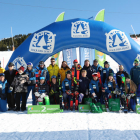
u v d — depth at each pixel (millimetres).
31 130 3008
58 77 4848
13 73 4949
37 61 5945
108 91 4781
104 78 5129
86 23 6047
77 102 4695
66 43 6062
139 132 2824
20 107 5211
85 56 9133
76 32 5969
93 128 3078
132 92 4637
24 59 5883
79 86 4883
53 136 2689
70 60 9164
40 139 2572
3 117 4012
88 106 4547
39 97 4668
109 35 5957
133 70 5094
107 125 3260
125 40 5938
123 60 5957
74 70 4965
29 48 5934
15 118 3902
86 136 2668
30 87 5172
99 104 4574
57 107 4500
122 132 2838
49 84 4922
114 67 16094
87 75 5199
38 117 3980
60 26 6039
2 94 4688
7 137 2670
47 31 6008
